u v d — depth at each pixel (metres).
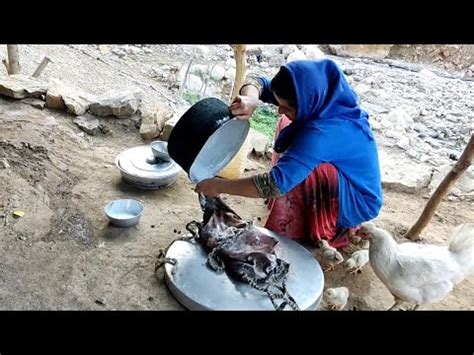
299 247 2.73
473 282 2.81
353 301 2.60
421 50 6.63
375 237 2.44
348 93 2.50
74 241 2.78
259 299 2.37
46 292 2.43
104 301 2.41
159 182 3.26
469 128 4.82
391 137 4.48
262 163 3.81
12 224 2.85
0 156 3.38
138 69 5.58
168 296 2.46
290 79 2.38
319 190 2.77
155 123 3.93
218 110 2.30
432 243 3.10
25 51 5.51
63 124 3.89
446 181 2.90
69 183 3.27
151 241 2.84
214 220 2.68
